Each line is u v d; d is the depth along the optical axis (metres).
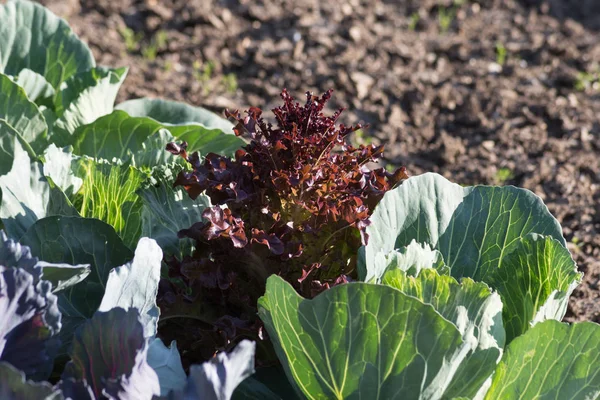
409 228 2.02
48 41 2.63
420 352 1.78
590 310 2.46
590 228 2.77
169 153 2.21
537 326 1.86
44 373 1.77
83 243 1.94
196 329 1.99
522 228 2.08
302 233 1.94
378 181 2.01
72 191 2.11
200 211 2.05
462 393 1.83
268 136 1.94
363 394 1.81
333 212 1.92
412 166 3.08
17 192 1.94
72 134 2.40
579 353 1.85
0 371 1.66
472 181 3.00
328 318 1.79
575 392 1.85
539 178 3.00
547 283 1.98
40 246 1.92
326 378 1.82
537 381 1.87
